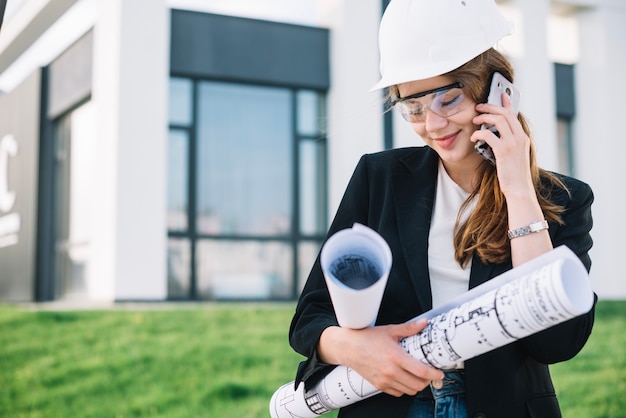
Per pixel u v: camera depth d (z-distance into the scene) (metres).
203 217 6.80
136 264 6.25
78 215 7.09
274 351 4.64
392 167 1.24
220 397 4.33
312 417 1.15
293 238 7.07
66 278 7.28
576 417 4.23
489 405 1.06
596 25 6.95
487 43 1.10
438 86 1.08
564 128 7.09
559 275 0.86
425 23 1.09
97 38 6.64
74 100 7.07
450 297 1.12
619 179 6.81
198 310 4.92
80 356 4.54
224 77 6.75
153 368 4.49
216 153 6.86
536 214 1.05
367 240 0.96
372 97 6.64
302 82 6.98
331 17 7.05
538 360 1.10
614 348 4.64
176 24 6.64
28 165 7.63
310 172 7.14
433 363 0.98
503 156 1.07
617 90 6.89
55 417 4.27
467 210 1.14
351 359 1.03
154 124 6.37
